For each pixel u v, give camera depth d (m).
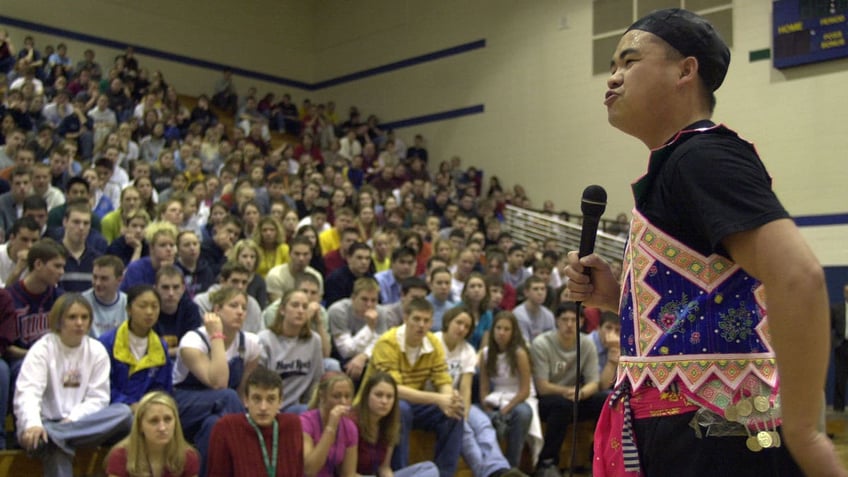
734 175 1.14
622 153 12.05
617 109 1.37
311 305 4.89
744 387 1.19
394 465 4.60
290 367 4.80
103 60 14.30
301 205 9.82
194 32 15.48
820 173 9.98
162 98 13.28
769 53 10.48
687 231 1.24
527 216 12.25
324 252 7.86
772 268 1.06
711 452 1.19
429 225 9.34
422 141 14.89
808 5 10.10
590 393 5.46
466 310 5.23
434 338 5.06
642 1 11.95
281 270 6.28
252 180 9.89
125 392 4.29
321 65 17.02
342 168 12.96
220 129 12.62
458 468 5.19
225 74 15.15
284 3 16.80
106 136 10.44
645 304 1.28
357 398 4.48
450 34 14.67
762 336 1.21
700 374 1.21
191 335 4.41
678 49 1.32
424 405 4.88
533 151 13.21
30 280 4.55
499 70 13.84
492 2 14.05
